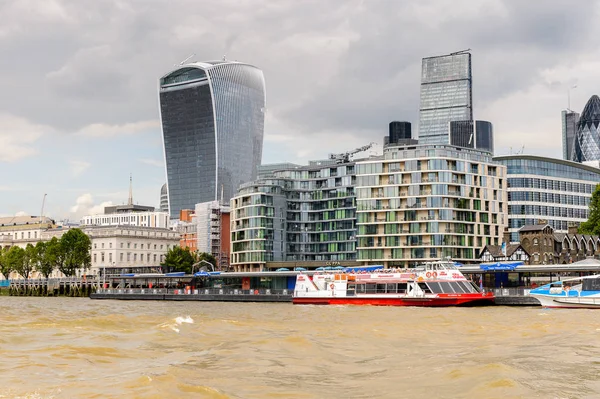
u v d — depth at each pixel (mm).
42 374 37500
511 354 47031
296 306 124750
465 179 187125
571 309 101938
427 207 182875
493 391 32875
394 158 188500
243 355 46094
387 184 187875
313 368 41594
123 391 32656
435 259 180500
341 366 42656
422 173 184875
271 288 181375
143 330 62312
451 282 117625
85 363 41688
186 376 37500
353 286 125812
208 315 94125
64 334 57812
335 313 97625
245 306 128750
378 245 187375
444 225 182125
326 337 58281
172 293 173375
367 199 189500
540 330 64562
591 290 103688
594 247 193250
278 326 68312
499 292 120938
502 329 66375
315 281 130000
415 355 47875
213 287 196500
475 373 37688
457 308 111250
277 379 37562
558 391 33188
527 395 31906
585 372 38688
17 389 33156
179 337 56719
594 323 71125
